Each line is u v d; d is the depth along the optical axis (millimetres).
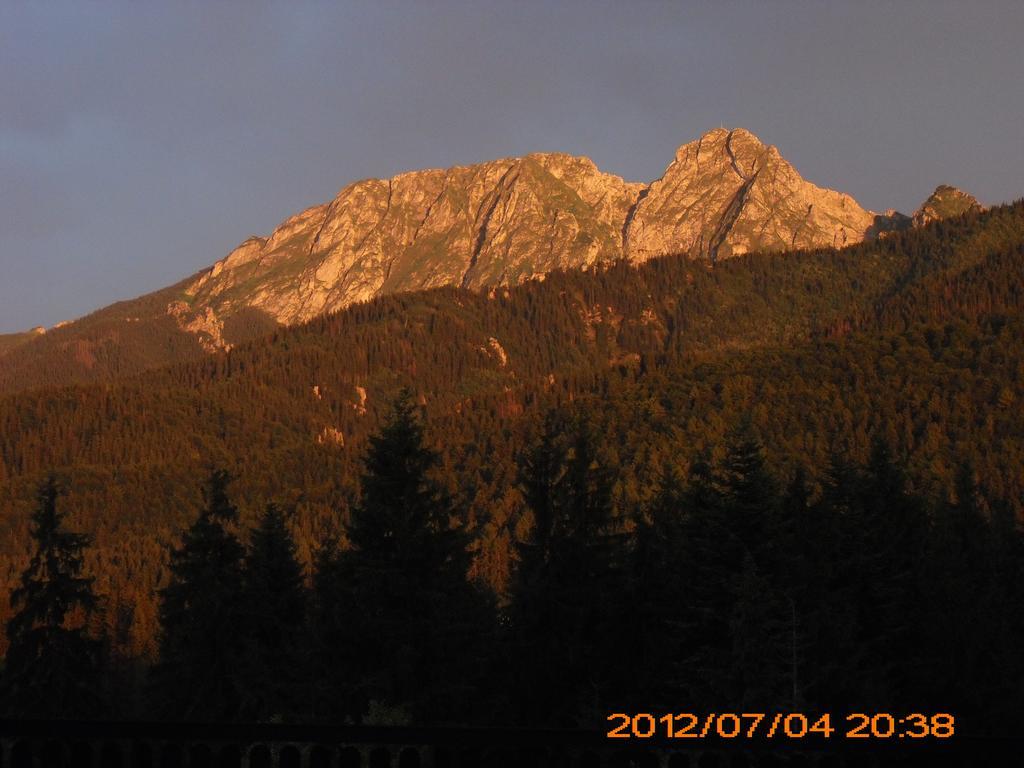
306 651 78938
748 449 83812
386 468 83250
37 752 24688
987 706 84750
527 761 25891
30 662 86750
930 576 92062
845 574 88562
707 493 86312
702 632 76938
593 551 83812
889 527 92688
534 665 82000
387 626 77062
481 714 78875
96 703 88438
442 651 77625
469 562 84000
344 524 82312
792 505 88812
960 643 85875
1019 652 89250
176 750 25375
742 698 68938
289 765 25688
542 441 91562
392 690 76000
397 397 86125
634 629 82188
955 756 25047
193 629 86062
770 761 25234
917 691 85000
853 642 79375
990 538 110062
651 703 78938
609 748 25484
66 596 88625
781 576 78500
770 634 73750
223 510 91000
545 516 88125
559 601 82438
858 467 103000
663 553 82438
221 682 85438
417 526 81562
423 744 25141
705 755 24688
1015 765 24875
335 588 79812
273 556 90750
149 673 88375
